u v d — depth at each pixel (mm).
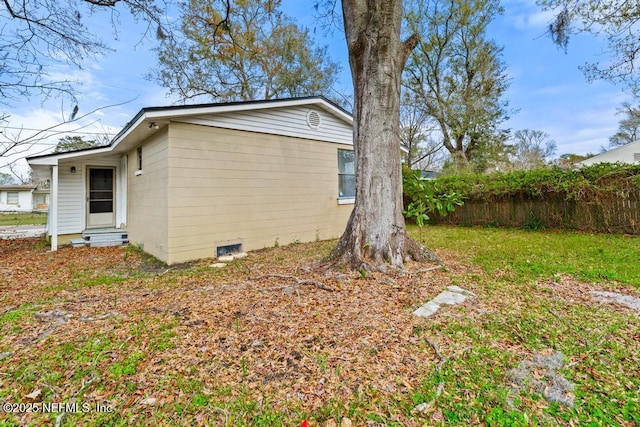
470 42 17391
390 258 4512
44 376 2188
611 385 1946
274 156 7586
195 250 6238
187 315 3225
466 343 2494
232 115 6773
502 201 10750
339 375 2125
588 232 8688
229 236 6746
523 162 22312
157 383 2096
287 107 7848
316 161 8602
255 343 2592
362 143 4742
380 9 4414
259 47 15062
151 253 6875
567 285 3938
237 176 6887
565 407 1770
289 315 3123
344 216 9422
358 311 3152
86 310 3504
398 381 2047
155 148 6512
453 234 9367
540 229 9656
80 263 6270
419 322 2877
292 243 7988
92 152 8164
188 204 6129
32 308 3578
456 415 1733
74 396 1978
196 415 1794
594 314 3016
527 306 3242
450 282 4047
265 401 1895
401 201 4859
